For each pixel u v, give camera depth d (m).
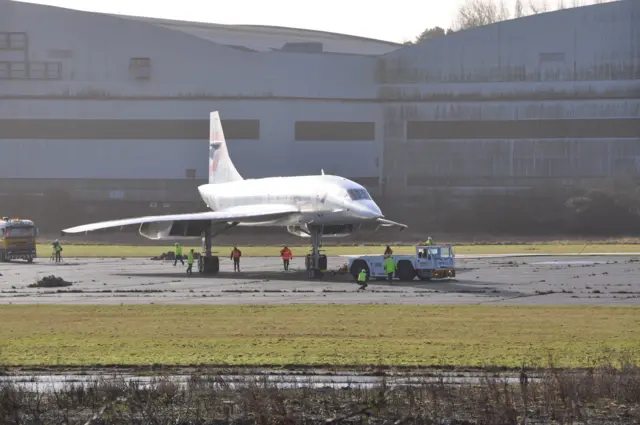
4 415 67.75
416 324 119.25
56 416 68.38
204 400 71.69
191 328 116.94
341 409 69.12
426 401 71.50
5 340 107.38
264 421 65.50
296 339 106.38
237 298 157.75
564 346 99.62
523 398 71.69
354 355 94.31
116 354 96.38
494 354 94.44
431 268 193.25
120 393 73.44
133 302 151.75
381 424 65.94
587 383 74.38
